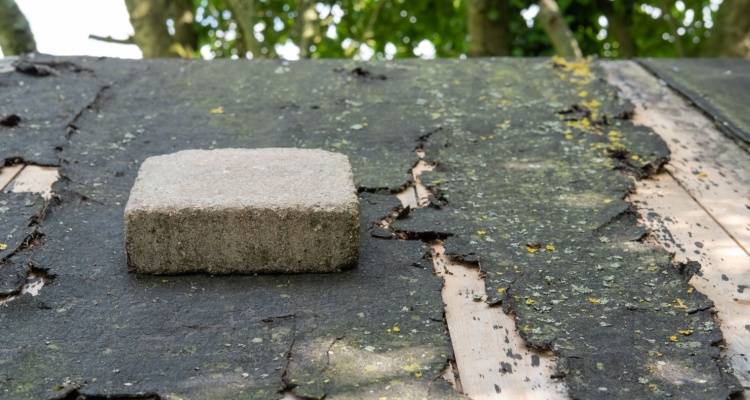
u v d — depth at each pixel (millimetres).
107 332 1159
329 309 1195
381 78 1795
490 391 1100
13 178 1425
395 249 1297
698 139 1571
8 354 1126
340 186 1278
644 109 1680
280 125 1602
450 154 1517
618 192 1409
